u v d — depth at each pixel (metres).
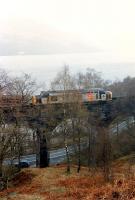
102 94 74.88
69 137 56.66
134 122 81.44
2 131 43.94
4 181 43.44
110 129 74.81
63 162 62.22
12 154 47.62
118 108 81.44
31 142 59.47
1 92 47.59
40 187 38.31
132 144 71.50
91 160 51.19
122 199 18.83
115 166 46.94
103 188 22.56
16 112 46.81
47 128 55.31
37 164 60.31
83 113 54.16
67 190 30.88
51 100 55.88
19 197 30.50
